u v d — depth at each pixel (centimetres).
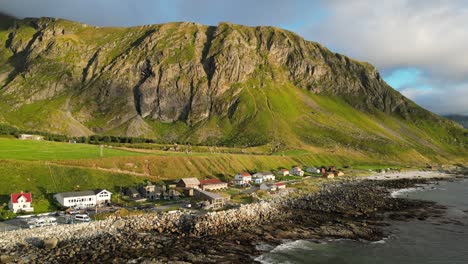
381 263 6906
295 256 7019
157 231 8006
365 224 9394
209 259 6481
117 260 6119
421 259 7162
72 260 6038
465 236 8688
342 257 7112
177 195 11806
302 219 9638
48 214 8994
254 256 6856
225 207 10456
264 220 9344
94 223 8006
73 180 11588
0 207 8988
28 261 5884
